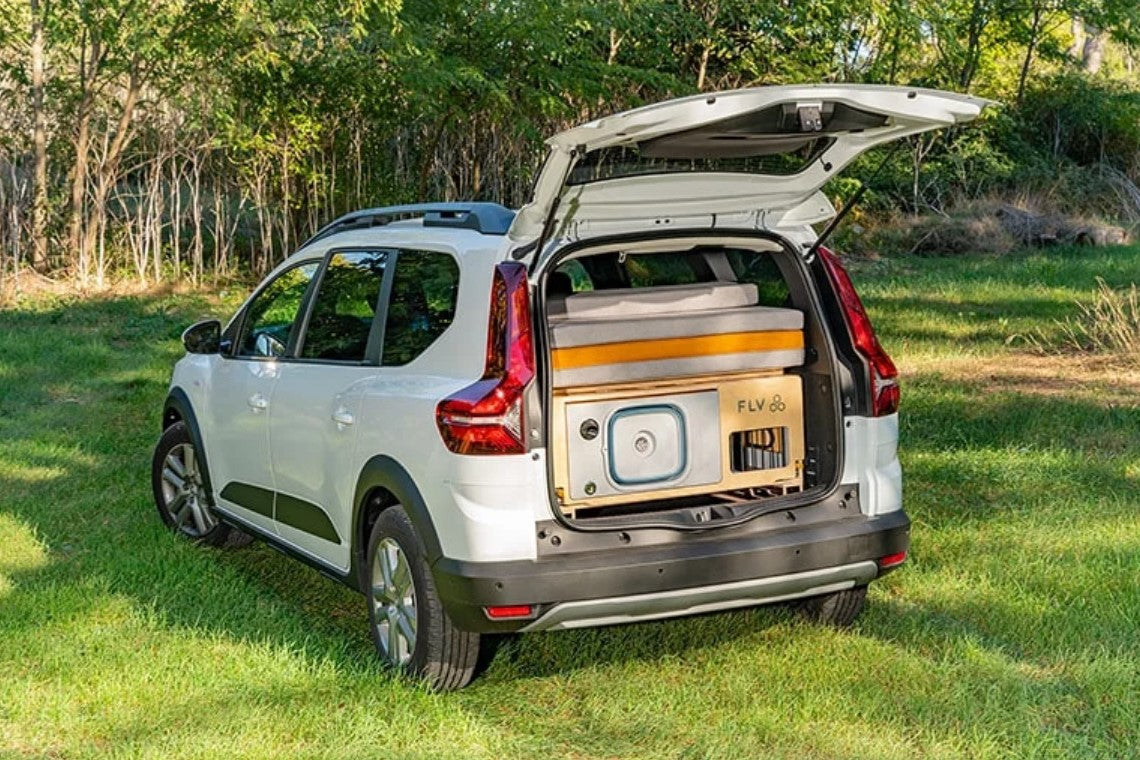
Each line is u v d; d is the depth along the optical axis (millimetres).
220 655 5246
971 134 26719
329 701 4816
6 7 17438
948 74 27703
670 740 4535
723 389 4969
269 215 18281
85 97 17062
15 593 6090
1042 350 11781
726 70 23875
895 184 25953
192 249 18484
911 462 8117
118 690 4887
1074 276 18234
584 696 4922
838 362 5008
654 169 4660
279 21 17016
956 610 5715
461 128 19797
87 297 16578
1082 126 30141
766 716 4613
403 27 16844
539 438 4570
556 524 4582
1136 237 25641
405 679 4953
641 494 4852
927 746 4387
